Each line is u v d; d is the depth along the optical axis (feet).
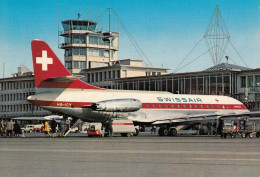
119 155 67.41
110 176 44.60
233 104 184.44
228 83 253.65
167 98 164.86
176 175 44.98
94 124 143.23
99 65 387.75
